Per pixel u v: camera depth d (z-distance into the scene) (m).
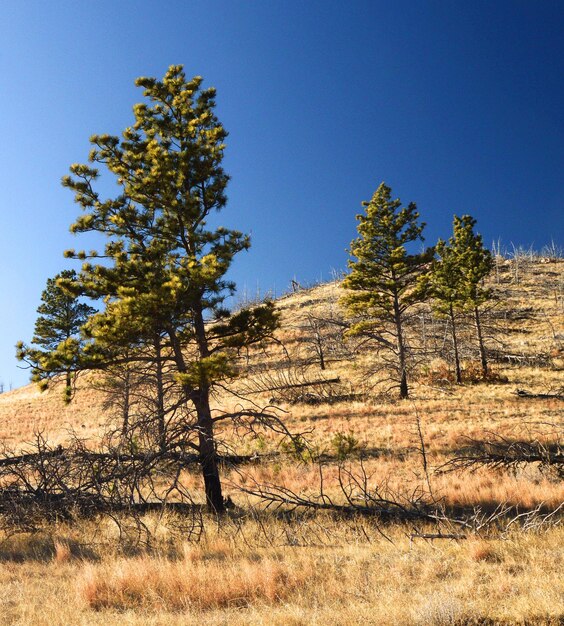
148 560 9.51
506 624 5.90
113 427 32.19
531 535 9.65
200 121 16.69
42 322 46.47
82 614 7.04
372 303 37.44
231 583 7.84
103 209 15.74
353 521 12.73
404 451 23.80
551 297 69.25
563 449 21.00
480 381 40.50
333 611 6.60
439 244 43.47
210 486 15.10
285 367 50.84
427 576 7.88
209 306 16.19
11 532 12.27
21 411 48.84
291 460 23.06
